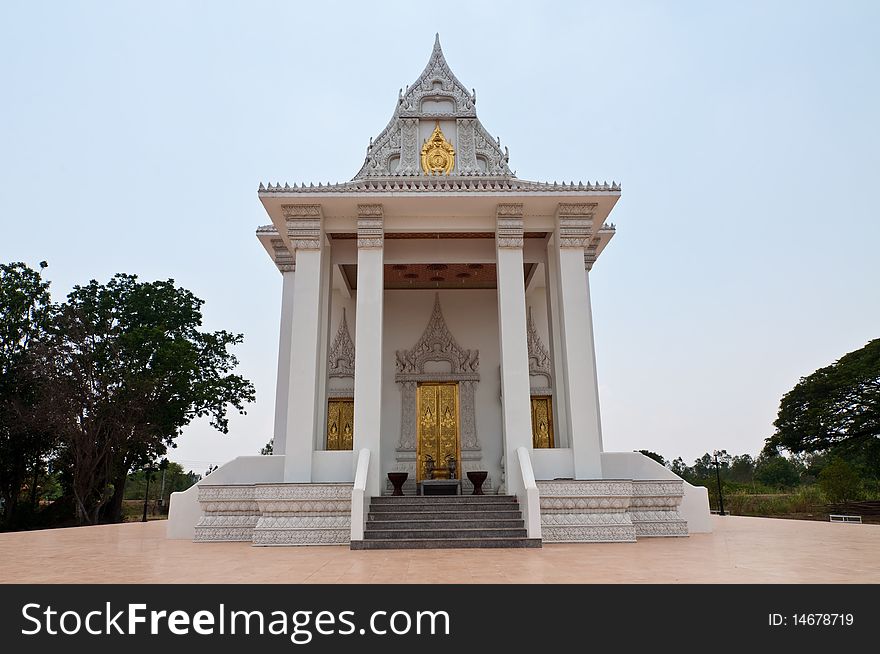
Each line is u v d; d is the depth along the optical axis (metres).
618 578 5.92
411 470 15.62
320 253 12.47
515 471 11.23
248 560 7.95
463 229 13.14
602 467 12.23
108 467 23.27
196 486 12.33
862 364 26.16
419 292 17.03
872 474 29.31
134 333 24.38
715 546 9.29
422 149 16.53
